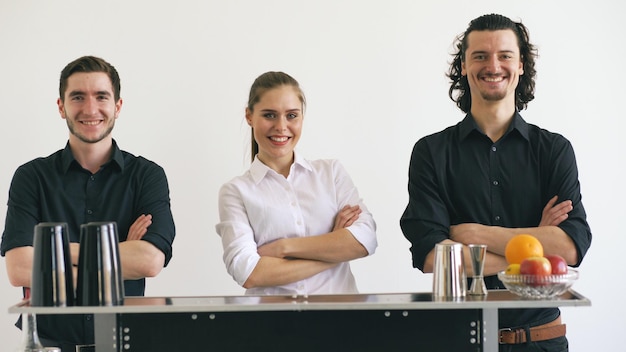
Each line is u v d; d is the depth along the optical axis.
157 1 4.09
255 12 4.11
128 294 3.03
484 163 3.01
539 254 2.35
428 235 2.94
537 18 4.18
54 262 2.26
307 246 2.93
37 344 2.39
